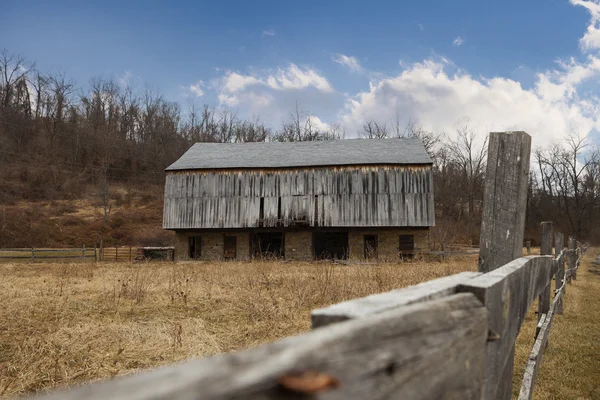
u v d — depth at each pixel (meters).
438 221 55.28
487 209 2.99
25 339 7.08
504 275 1.79
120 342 7.11
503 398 1.98
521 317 2.40
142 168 69.12
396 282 12.59
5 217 43.12
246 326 8.50
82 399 0.36
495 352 1.54
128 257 33.81
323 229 32.34
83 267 22.77
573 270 15.41
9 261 31.23
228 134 81.88
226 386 0.41
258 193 32.28
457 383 1.01
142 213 50.16
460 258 28.70
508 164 2.96
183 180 33.03
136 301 11.30
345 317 0.88
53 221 44.44
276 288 13.40
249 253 32.44
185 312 9.91
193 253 33.88
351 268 19.92
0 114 68.25
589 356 6.50
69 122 72.69
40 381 5.38
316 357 0.55
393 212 30.81
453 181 62.94
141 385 0.40
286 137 73.88
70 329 7.81
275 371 0.46
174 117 80.38
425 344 0.86
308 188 31.91
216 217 32.31
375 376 0.65
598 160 63.69
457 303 1.18
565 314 9.45
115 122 76.19
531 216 65.50
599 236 62.00
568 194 65.19
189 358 6.29
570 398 5.01
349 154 33.84
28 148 64.94
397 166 31.25
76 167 64.50
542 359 6.37
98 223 45.03
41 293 12.55
